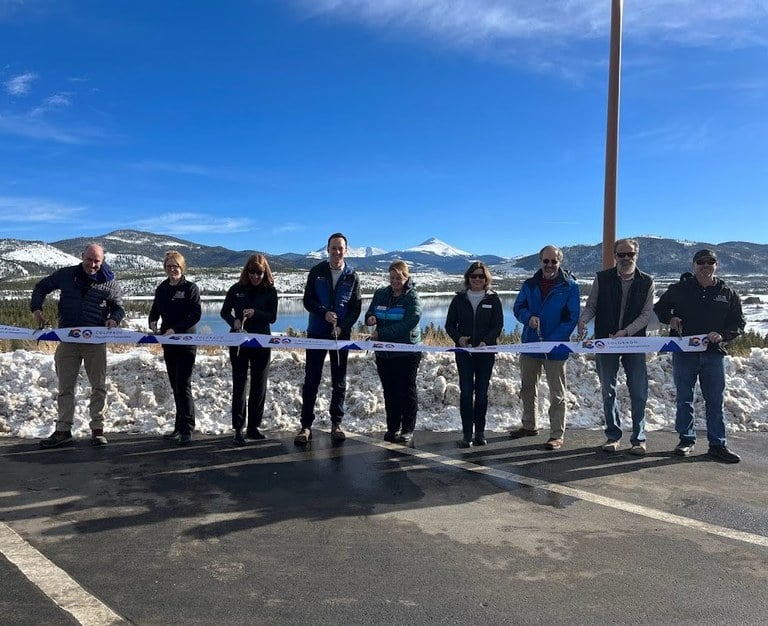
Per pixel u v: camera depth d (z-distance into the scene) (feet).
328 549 12.14
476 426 20.54
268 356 20.80
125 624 9.34
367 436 21.58
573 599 10.25
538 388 25.38
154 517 13.71
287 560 11.63
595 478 16.87
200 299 21.01
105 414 22.85
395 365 20.68
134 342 19.49
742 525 13.51
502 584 10.75
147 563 11.43
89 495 15.11
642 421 19.58
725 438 18.98
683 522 13.65
